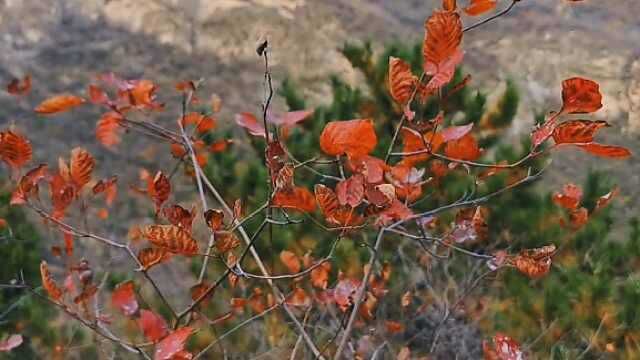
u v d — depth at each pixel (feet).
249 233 12.22
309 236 12.07
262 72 27.22
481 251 12.82
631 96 24.41
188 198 19.40
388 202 6.40
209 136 13.37
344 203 6.35
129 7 28.89
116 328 12.14
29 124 25.76
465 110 13.17
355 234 12.06
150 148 21.65
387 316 12.54
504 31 26.71
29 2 28.71
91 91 9.83
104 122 10.06
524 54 26.11
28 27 28.35
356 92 13.66
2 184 14.62
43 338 13.01
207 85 26.94
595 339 11.11
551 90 25.07
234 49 27.84
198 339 11.45
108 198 10.33
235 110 25.75
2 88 26.78
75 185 8.27
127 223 20.74
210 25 28.35
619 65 25.35
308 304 9.87
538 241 12.57
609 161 22.00
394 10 28.50
